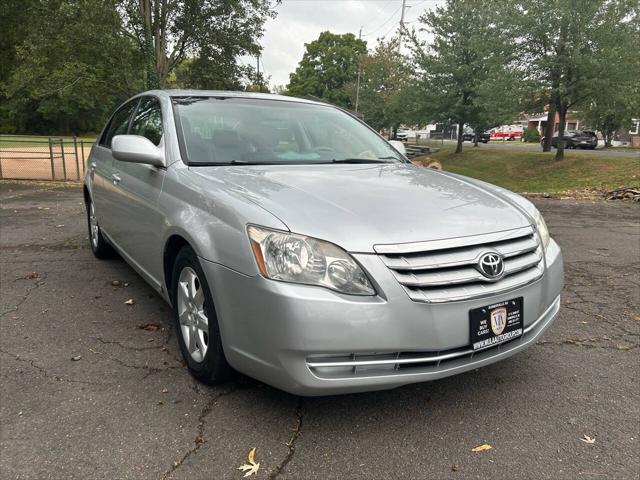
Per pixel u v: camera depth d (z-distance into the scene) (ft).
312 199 8.16
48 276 15.17
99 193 15.21
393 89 121.19
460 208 8.53
